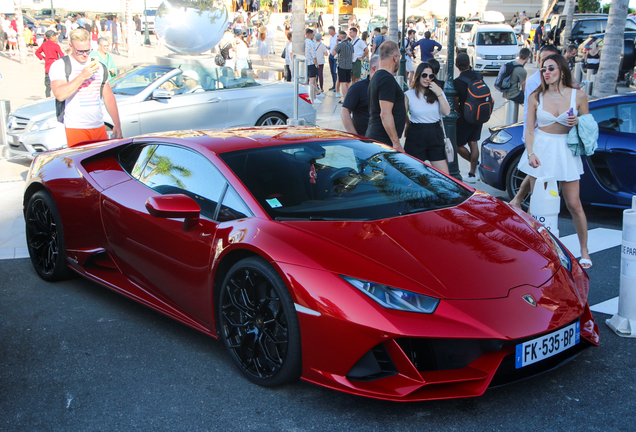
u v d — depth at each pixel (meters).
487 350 2.55
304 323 2.64
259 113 9.15
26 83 18.61
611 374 3.02
